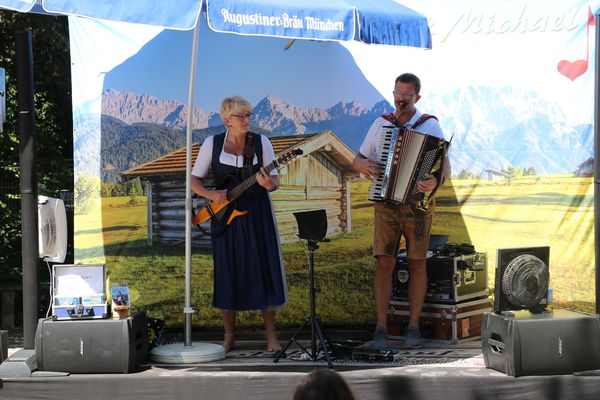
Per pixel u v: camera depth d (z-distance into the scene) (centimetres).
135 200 596
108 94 589
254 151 514
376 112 615
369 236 619
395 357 487
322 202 617
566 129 604
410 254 533
